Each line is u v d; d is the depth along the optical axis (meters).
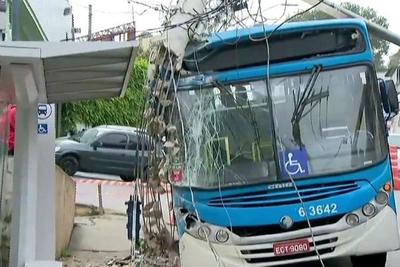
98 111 29.23
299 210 7.93
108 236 13.49
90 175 23.47
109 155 23.45
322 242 7.91
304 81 8.36
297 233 7.90
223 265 7.93
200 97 8.41
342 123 8.24
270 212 7.93
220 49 8.48
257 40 8.44
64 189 11.78
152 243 10.20
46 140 9.51
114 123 29.50
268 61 8.41
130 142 23.78
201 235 8.03
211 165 8.20
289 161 8.09
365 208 7.93
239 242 7.93
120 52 5.89
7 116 8.16
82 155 23.28
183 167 8.28
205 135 8.30
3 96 7.54
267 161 8.12
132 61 6.38
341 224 7.90
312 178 8.00
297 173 8.04
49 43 5.62
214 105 8.38
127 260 11.09
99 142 23.50
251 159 8.17
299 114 8.27
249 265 7.92
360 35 8.45
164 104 8.46
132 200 10.59
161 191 9.38
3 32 6.94
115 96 8.71
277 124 8.25
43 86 7.11
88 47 5.68
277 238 7.91
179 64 8.41
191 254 8.07
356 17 9.66
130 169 23.50
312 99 8.30
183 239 8.16
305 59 8.43
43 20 10.73
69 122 28.88
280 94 8.34
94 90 8.23
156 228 10.05
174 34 8.41
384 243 7.91
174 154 8.36
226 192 8.04
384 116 8.52
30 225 6.99
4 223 8.09
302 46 8.45
